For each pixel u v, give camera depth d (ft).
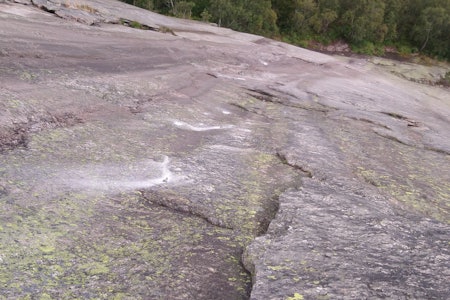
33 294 10.35
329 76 79.41
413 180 24.75
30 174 16.10
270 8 168.86
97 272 11.64
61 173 16.84
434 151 35.27
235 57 71.15
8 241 12.02
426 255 13.39
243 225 15.66
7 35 36.29
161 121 27.81
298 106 44.88
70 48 40.04
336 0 178.70
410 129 42.50
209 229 15.14
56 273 11.27
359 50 174.91
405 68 143.43
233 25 155.02
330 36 176.86
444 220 19.17
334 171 22.75
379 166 26.16
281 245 13.37
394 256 13.16
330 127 35.53
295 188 19.69
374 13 177.37
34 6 58.85
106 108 27.27
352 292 10.85
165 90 37.04
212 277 12.25
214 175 19.97
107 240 13.23
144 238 13.75
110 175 17.74
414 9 196.85
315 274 11.72
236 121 33.32
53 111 23.44
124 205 15.65
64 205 14.60
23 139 19.33
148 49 53.36
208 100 38.83
